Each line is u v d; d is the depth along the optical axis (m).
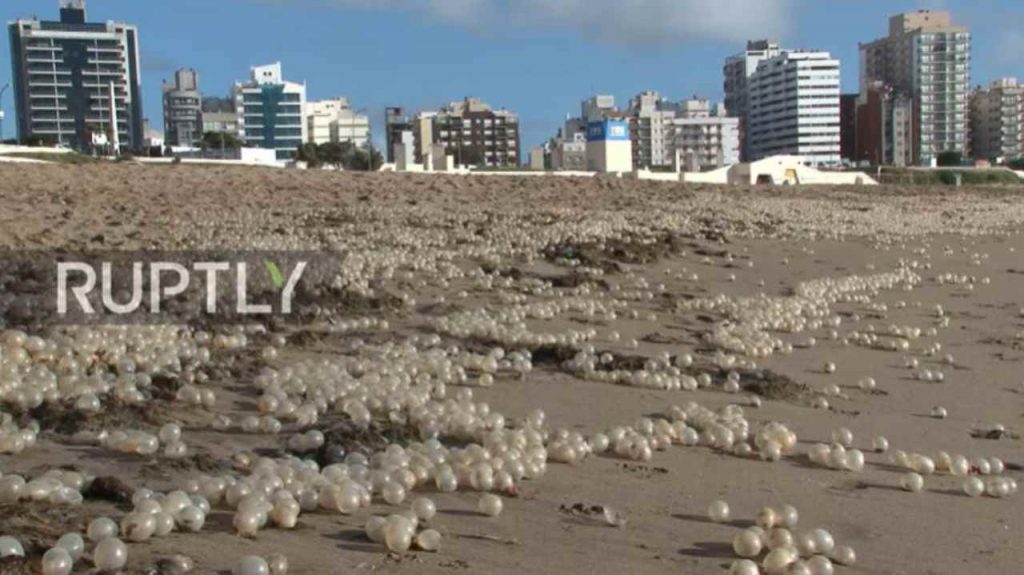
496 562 5.46
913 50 160.50
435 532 5.63
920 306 17.56
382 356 11.04
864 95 159.38
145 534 5.33
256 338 12.12
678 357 11.93
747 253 22.98
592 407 9.73
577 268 19.45
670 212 30.03
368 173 38.09
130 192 27.36
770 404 10.36
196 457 7.11
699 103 177.88
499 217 26.39
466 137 162.50
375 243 20.78
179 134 163.00
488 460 7.03
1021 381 12.14
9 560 4.72
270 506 5.75
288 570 5.08
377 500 6.38
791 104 162.00
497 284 17.34
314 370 9.95
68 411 8.02
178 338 11.20
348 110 162.75
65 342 10.28
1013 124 158.25
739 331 13.99
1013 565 5.91
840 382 11.72
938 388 11.62
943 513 6.92
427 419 8.27
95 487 6.02
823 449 8.05
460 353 11.72
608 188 37.53
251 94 154.12
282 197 28.62
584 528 6.18
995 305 17.92
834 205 36.75
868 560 5.91
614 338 13.34
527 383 10.69
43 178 28.17
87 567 4.86
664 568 5.55
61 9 139.25
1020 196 47.84
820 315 16.17
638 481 7.30
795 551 5.61
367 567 5.22
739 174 71.50
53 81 137.12
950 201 42.16
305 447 7.58
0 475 6.02
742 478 7.54
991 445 9.12
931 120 160.88
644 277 19.34
